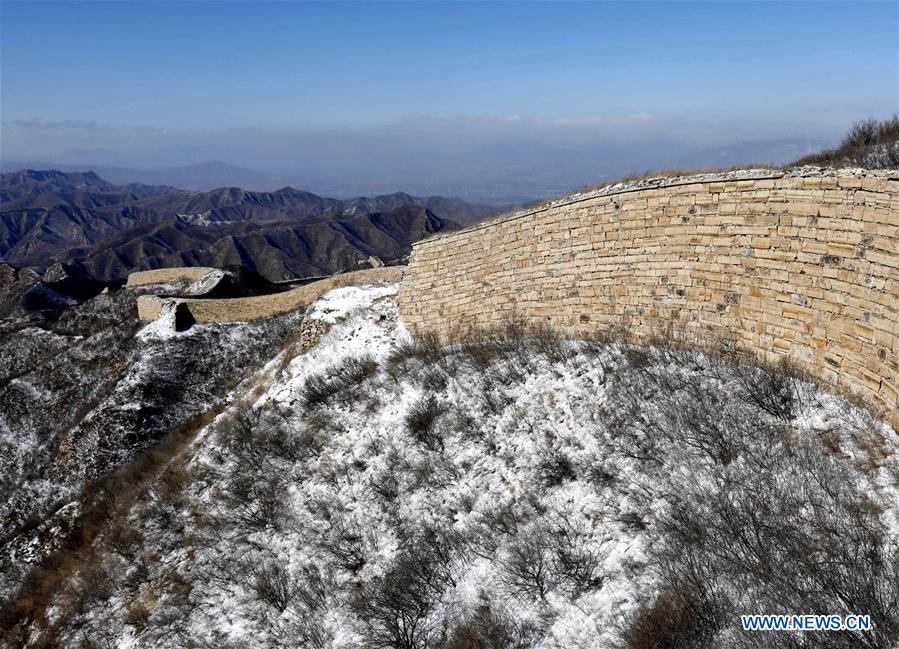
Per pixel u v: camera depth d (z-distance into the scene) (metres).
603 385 11.91
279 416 17.02
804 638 5.98
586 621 7.97
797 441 8.62
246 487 14.34
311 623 10.21
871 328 8.73
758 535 7.20
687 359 11.44
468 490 11.34
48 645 13.16
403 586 9.81
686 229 12.12
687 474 8.99
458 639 8.66
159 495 16.58
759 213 10.78
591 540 9.09
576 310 14.37
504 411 12.65
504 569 9.34
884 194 8.57
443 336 17.59
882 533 6.87
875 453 7.95
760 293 10.79
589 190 14.27
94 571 14.68
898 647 5.55
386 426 14.13
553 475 10.56
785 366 10.03
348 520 12.02
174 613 11.88
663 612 7.11
